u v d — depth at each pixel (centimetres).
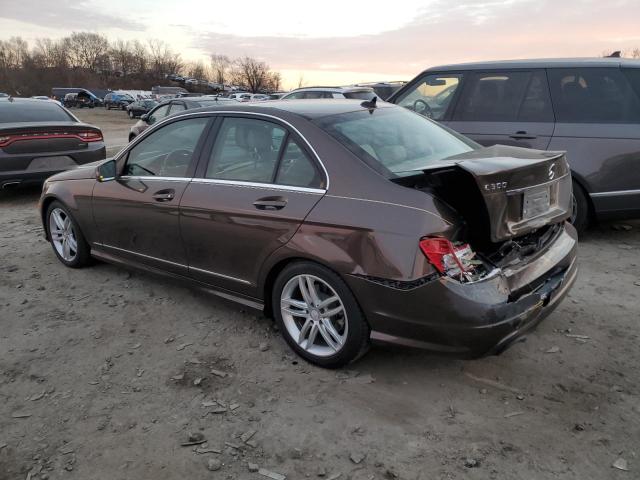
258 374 334
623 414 286
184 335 386
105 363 352
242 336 382
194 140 398
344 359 323
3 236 648
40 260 555
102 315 421
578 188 543
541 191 311
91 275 506
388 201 293
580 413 288
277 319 352
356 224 297
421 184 298
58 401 312
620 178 521
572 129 538
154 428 287
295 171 336
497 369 332
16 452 272
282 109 361
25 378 337
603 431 273
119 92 6400
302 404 303
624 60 539
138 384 327
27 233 659
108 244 471
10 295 464
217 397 312
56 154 834
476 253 294
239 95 4256
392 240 285
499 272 291
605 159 523
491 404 298
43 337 388
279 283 342
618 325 381
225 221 360
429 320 282
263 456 264
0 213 781
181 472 255
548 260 325
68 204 494
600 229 613
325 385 320
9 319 418
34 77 10475
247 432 281
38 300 452
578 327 380
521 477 245
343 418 290
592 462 253
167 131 419
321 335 336
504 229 287
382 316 295
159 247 420
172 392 318
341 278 308
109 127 3130
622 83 526
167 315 418
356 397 308
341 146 323
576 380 318
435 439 272
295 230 323
